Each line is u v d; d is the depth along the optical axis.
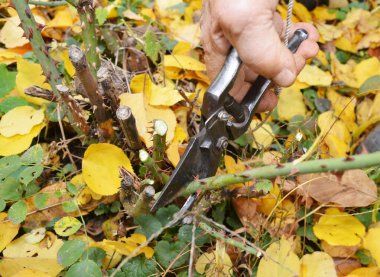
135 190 0.82
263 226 0.93
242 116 0.86
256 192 0.94
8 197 0.90
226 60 0.79
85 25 0.88
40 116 0.99
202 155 0.81
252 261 0.95
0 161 0.91
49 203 0.93
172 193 0.79
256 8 0.73
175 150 0.96
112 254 0.89
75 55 0.75
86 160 0.89
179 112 1.07
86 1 0.85
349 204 0.99
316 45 0.95
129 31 1.25
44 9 1.32
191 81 1.25
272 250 0.90
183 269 0.91
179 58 1.22
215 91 0.76
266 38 0.75
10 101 1.04
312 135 1.17
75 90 0.93
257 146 1.10
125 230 0.93
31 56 1.16
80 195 0.94
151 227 0.91
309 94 1.33
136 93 0.98
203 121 0.81
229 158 1.01
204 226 0.83
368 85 1.34
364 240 0.98
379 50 1.56
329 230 0.98
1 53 1.16
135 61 1.21
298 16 1.57
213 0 0.79
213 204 0.95
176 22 1.40
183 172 0.78
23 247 0.88
